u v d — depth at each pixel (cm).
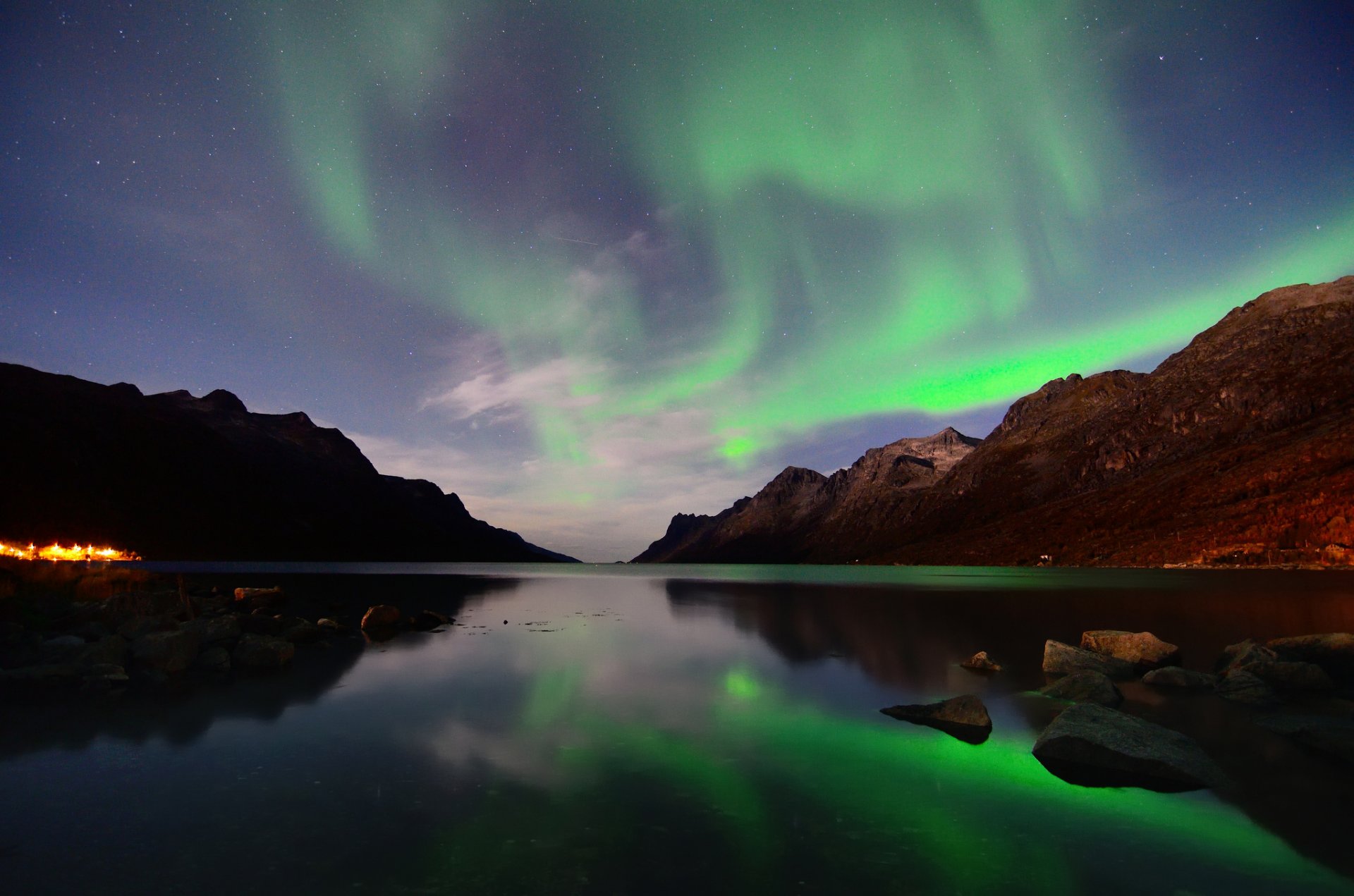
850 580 7975
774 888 561
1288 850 636
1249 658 1462
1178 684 1414
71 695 1330
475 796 776
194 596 3441
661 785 815
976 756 932
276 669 1650
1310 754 942
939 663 1756
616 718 1156
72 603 2272
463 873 586
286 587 5669
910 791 798
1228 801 763
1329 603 3353
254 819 704
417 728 1083
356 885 563
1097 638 1764
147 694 1339
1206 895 553
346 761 908
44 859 610
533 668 1666
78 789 793
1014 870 597
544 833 671
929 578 8062
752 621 2923
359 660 1802
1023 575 8250
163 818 705
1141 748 885
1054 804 755
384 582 6981
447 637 2344
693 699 1303
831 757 929
